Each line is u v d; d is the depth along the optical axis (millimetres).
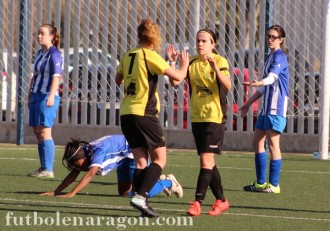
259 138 33531
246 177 37750
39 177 36344
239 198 31422
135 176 26250
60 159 43844
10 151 47438
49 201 29500
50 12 52219
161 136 26172
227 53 49531
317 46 47906
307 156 47531
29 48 52062
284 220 26734
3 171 38125
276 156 33250
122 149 30703
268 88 33375
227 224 25844
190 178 37062
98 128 51281
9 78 52812
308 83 48281
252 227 25453
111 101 51125
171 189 30656
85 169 30656
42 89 36250
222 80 27250
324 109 46062
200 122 27484
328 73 45844
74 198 30391
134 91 25969
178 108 50188
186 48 50062
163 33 50188
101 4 51281
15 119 53375
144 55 25875
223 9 49500
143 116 25844
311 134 48312
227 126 49594
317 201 30953
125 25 51000
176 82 26031
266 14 48406
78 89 51688
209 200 30766
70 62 54562
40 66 36250
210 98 27516
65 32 51688
